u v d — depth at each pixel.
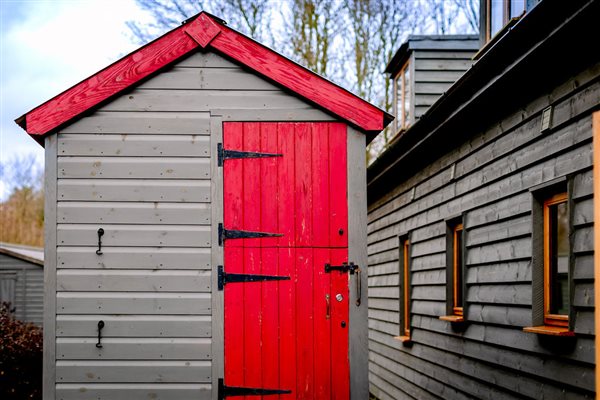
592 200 4.00
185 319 5.12
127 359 5.08
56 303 5.11
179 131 5.27
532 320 4.72
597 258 3.55
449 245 7.04
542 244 4.79
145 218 5.18
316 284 5.16
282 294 5.15
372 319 11.16
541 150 4.76
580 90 4.23
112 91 5.24
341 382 5.09
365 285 5.16
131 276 5.14
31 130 5.16
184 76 5.32
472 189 6.24
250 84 5.32
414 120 10.14
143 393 5.06
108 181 5.21
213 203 5.20
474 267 6.17
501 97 5.48
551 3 4.03
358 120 5.27
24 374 10.37
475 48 10.34
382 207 10.59
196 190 5.21
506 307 5.35
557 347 4.40
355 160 5.28
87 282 5.12
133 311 5.11
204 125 5.28
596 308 3.54
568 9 4.00
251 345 5.11
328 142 5.29
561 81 4.48
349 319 5.15
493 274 5.64
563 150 4.43
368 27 16.47
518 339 5.08
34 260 19.23
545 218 4.82
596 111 3.69
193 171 5.23
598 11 3.81
